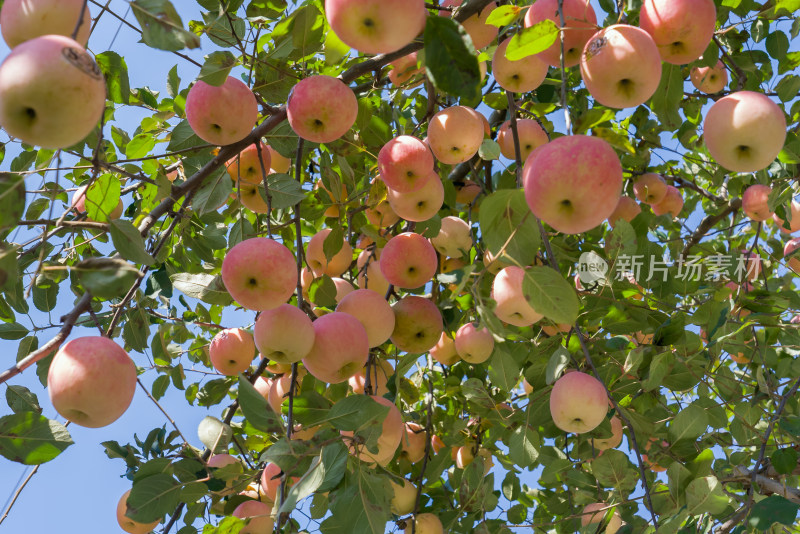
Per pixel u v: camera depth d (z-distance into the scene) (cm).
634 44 186
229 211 344
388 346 372
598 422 231
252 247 208
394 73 325
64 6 158
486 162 372
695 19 199
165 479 227
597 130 251
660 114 259
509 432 316
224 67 224
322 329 228
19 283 301
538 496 394
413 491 315
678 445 270
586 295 296
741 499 296
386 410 204
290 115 234
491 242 188
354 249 383
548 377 239
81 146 272
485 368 385
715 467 320
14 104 133
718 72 380
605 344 294
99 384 179
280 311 217
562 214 172
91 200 210
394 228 366
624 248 276
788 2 295
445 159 267
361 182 332
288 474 192
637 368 280
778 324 302
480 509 305
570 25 214
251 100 240
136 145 312
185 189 245
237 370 319
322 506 272
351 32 172
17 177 137
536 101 379
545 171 169
